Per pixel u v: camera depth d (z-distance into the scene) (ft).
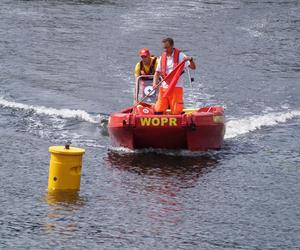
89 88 157.28
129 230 88.48
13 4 247.50
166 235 87.40
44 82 160.97
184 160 116.16
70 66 173.58
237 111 144.66
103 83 161.07
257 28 217.56
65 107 144.46
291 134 131.54
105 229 88.69
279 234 88.28
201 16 231.71
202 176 108.68
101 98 150.82
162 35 204.85
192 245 84.84
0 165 112.06
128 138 119.34
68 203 96.58
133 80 164.04
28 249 82.89
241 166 113.70
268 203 98.22
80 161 102.12
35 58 179.83
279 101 151.94
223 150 121.70
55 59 179.11
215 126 118.83
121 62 177.58
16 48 188.96
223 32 211.61
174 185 104.58
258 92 157.89
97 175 108.27
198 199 99.25
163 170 111.14
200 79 166.50
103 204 96.63
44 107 144.05
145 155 118.42
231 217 93.20
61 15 229.25
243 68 176.14
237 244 85.40
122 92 155.43
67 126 134.00
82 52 185.88
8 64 174.29
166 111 121.70
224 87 160.97
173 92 121.70
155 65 127.85
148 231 88.38
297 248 84.48
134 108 124.77
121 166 112.57
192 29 213.46
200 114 118.42
